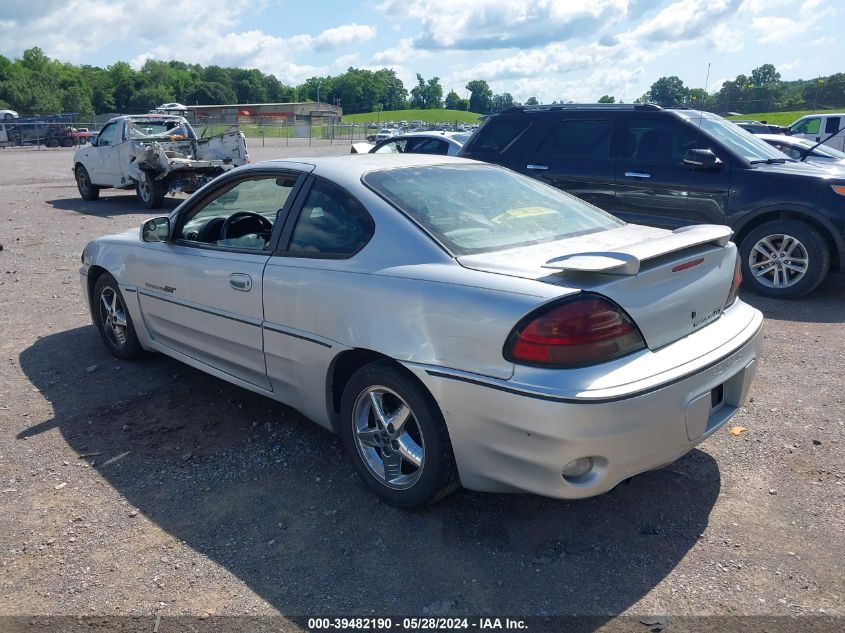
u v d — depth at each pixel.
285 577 2.85
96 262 5.12
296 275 3.53
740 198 7.05
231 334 4.00
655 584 2.79
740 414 4.34
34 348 5.59
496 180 3.95
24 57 129.50
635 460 2.76
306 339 3.49
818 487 3.47
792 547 3.00
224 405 4.49
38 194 16.75
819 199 6.70
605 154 7.83
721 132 7.48
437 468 3.06
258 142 50.75
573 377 2.63
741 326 3.32
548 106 8.36
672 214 7.50
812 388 4.74
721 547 3.01
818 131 20.81
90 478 3.61
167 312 4.52
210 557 2.98
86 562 2.95
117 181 14.51
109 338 5.30
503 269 2.95
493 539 3.08
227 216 4.37
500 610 2.65
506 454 2.80
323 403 3.56
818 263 6.83
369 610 2.66
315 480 3.59
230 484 3.56
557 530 3.14
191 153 14.77
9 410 4.43
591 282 2.76
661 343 2.90
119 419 4.30
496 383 2.75
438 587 2.78
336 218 3.53
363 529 3.16
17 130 48.03
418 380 3.07
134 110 135.00
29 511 3.31
